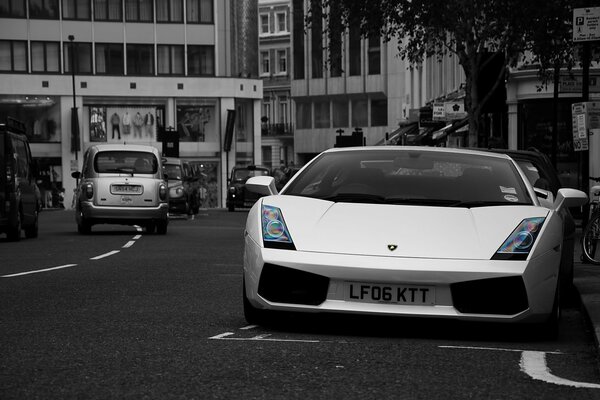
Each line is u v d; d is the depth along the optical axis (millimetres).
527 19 31281
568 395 6426
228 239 26828
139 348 8094
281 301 8805
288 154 113375
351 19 35000
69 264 17703
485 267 8547
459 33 32375
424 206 9422
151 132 79000
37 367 7199
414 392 6422
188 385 6551
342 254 8695
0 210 25016
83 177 29281
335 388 6496
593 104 21266
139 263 18016
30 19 77250
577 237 25594
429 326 9633
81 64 78375
